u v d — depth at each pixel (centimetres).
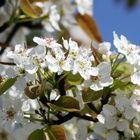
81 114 60
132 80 58
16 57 57
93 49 60
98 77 58
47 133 59
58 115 59
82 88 59
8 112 59
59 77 58
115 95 59
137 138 58
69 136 69
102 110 58
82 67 57
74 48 58
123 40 60
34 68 56
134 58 59
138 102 58
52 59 57
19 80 57
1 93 57
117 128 59
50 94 58
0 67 59
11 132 65
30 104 59
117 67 60
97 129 59
